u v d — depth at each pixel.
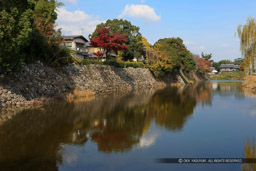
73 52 23.70
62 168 5.87
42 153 6.92
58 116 12.34
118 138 8.67
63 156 6.71
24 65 16.42
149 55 47.81
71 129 9.83
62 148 7.41
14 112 12.71
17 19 12.30
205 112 14.71
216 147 7.80
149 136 9.05
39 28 18.80
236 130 10.12
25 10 12.91
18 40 12.16
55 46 20.66
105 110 14.80
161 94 27.03
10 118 11.42
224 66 113.38
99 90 25.88
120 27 49.72
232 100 21.16
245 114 14.08
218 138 8.87
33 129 9.65
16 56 13.57
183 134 9.41
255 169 5.99
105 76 29.30
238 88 37.41
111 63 33.19
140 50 50.88
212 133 9.59
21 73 15.82
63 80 20.45
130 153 7.07
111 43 29.97
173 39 60.62
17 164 6.08
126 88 33.59
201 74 87.88
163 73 47.22
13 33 12.09
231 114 14.08
